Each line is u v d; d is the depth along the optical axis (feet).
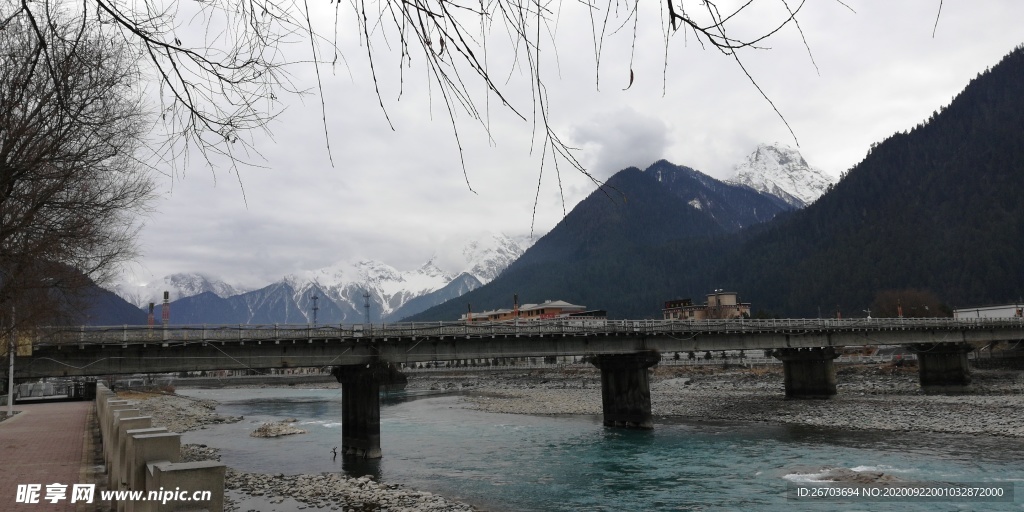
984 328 250.98
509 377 436.76
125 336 106.52
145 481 24.64
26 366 100.58
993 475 88.38
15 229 23.09
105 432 57.11
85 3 8.38
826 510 73.51
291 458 125.90
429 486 94.32
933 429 137.08
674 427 163.12
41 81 15.99
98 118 19.36
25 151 17.75
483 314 584.81
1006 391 211.82
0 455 64.23
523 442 141.90
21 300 37.78
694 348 180.04
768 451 118.52
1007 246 595.06
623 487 91.15
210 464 20.34
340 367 134.00
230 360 118.11
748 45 6.02
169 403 252.42
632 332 164.86
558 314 525.75
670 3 6.07
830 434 138.21
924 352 244.22
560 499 84.48
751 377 305.53
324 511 74.08
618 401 169.27
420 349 138.10
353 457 125.59
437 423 188.96
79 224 28.37
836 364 329.31
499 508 80.02
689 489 88.43
